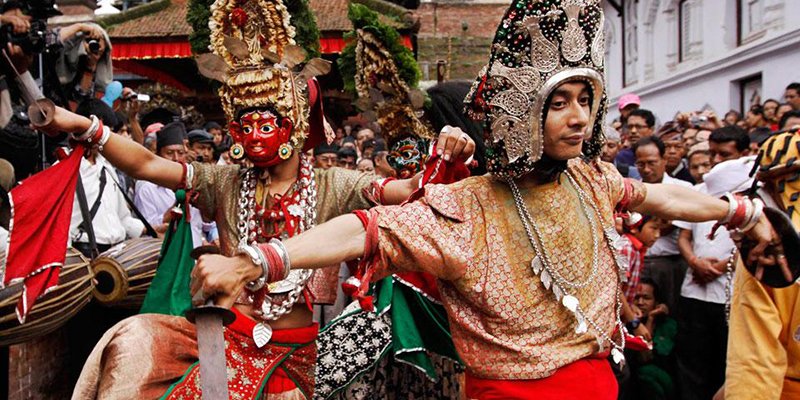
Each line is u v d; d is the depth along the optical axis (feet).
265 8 9.19
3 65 11.75
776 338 10.33
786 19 35.22
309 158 9.57
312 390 9.64
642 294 17.39
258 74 8.96
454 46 57.52
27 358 13.11
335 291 9.62
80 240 14.32
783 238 8.13
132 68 35.70
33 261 8.57
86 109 14.93
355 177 9.45
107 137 8.76
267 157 8.98
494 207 6.93
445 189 6.94
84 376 8.77
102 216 14.76
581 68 6.53
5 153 12.54
